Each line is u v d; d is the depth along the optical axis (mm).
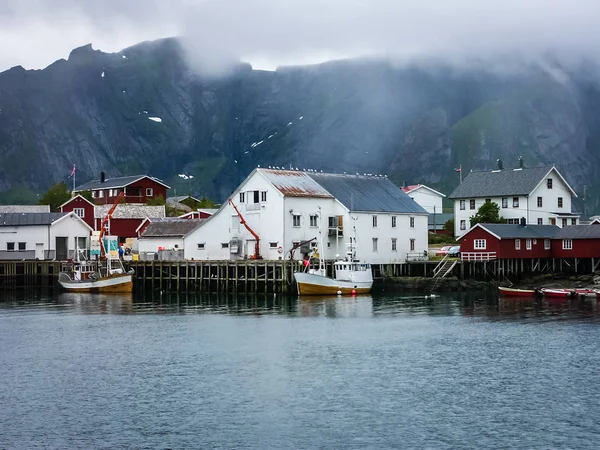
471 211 127688
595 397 38750
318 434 33656
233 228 97750
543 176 121500
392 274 99312
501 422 35000
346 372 44562
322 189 98562
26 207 138500
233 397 39438
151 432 34156
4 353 51438
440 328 60281
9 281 108000
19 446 32625
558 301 80312
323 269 87625
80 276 100125
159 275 100062
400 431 33938
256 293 88812
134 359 48938
